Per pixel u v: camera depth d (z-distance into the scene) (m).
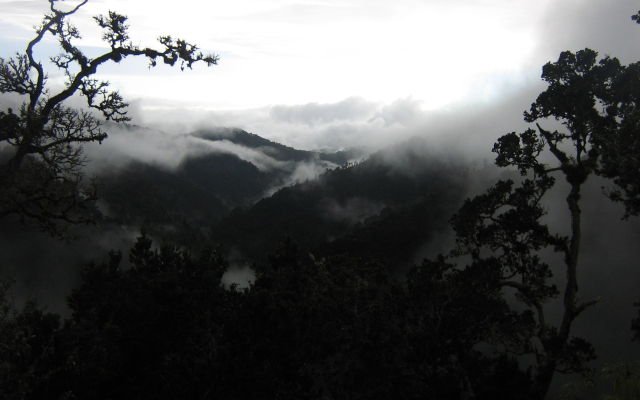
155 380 15.07
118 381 14.26
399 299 19.44
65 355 12.17
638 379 10.71
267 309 15.38
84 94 13.88
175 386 14.88
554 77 18.81
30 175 12.37
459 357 16.92
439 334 17.44
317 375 19.42
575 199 18.44
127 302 16.09
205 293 15.60
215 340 15.66
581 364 15.78
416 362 17.58
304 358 17.33
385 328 19.30
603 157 16.55
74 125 13.00
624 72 17.19
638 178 14.88
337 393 19.20
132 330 14.25
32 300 11.06
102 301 19.25
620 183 16.09
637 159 14.46
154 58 15.13
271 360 14.96
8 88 12.55
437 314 18.11
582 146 18.27
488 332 17.75
